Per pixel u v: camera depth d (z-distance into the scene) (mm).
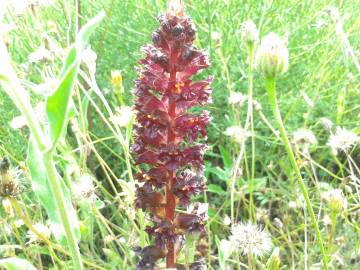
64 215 195
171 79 207
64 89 172
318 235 217
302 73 442
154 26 437
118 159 412
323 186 349
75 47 174
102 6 450
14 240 341
